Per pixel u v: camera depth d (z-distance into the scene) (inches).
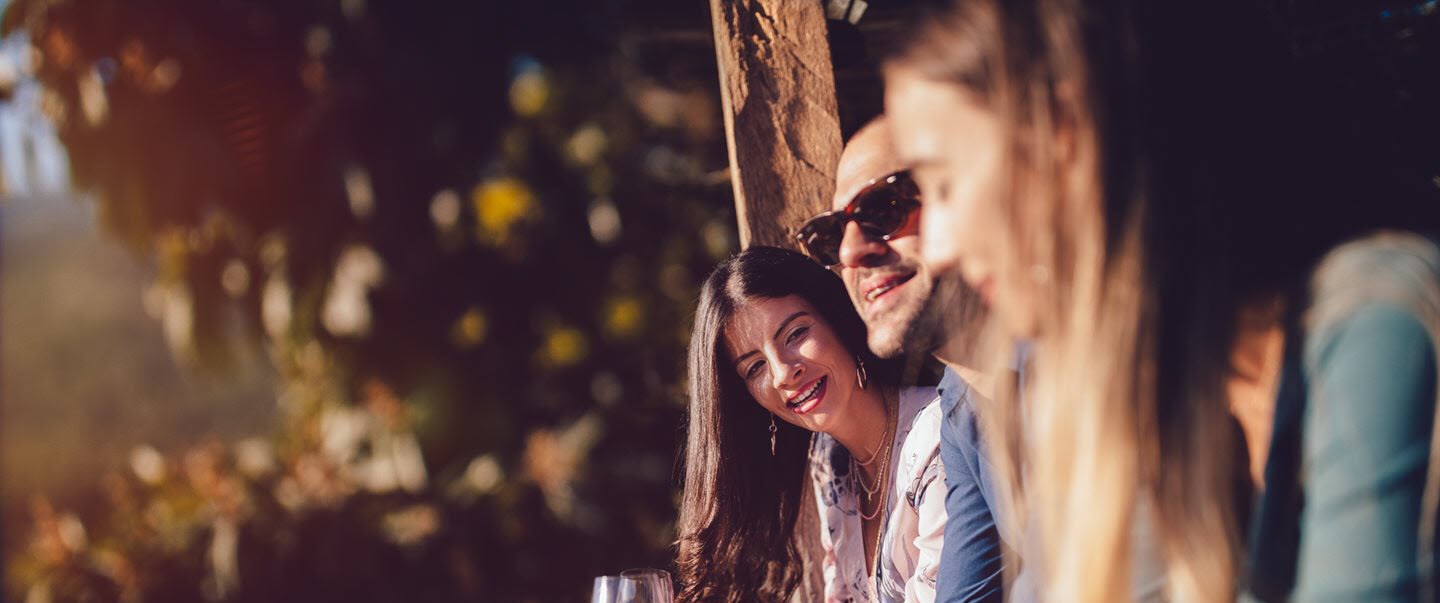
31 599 249.3
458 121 298.5
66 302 745.6
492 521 262.1
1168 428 30.5
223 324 298.2
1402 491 26.7
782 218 75.4
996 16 31.1
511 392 295.4
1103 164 30.3
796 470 76.9
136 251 286.5
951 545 63.1
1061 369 31.4
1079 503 31.1
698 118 248.8
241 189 275.4
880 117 69.4
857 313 72.6
